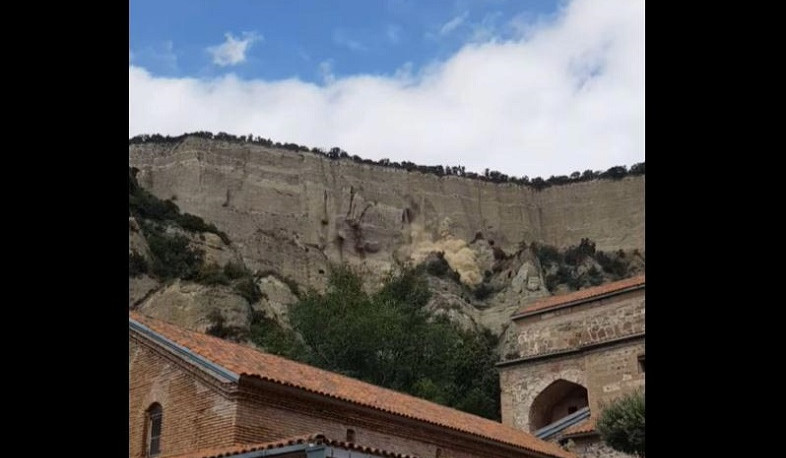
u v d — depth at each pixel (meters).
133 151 87.00
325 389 19.91
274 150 92.19
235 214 86.06
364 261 90.62
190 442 18.31
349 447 15.95
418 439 21.11
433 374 53.97
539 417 35.12
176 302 66.50
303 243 87.56
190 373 18.89
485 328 81.44
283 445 15.84
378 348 52.25
